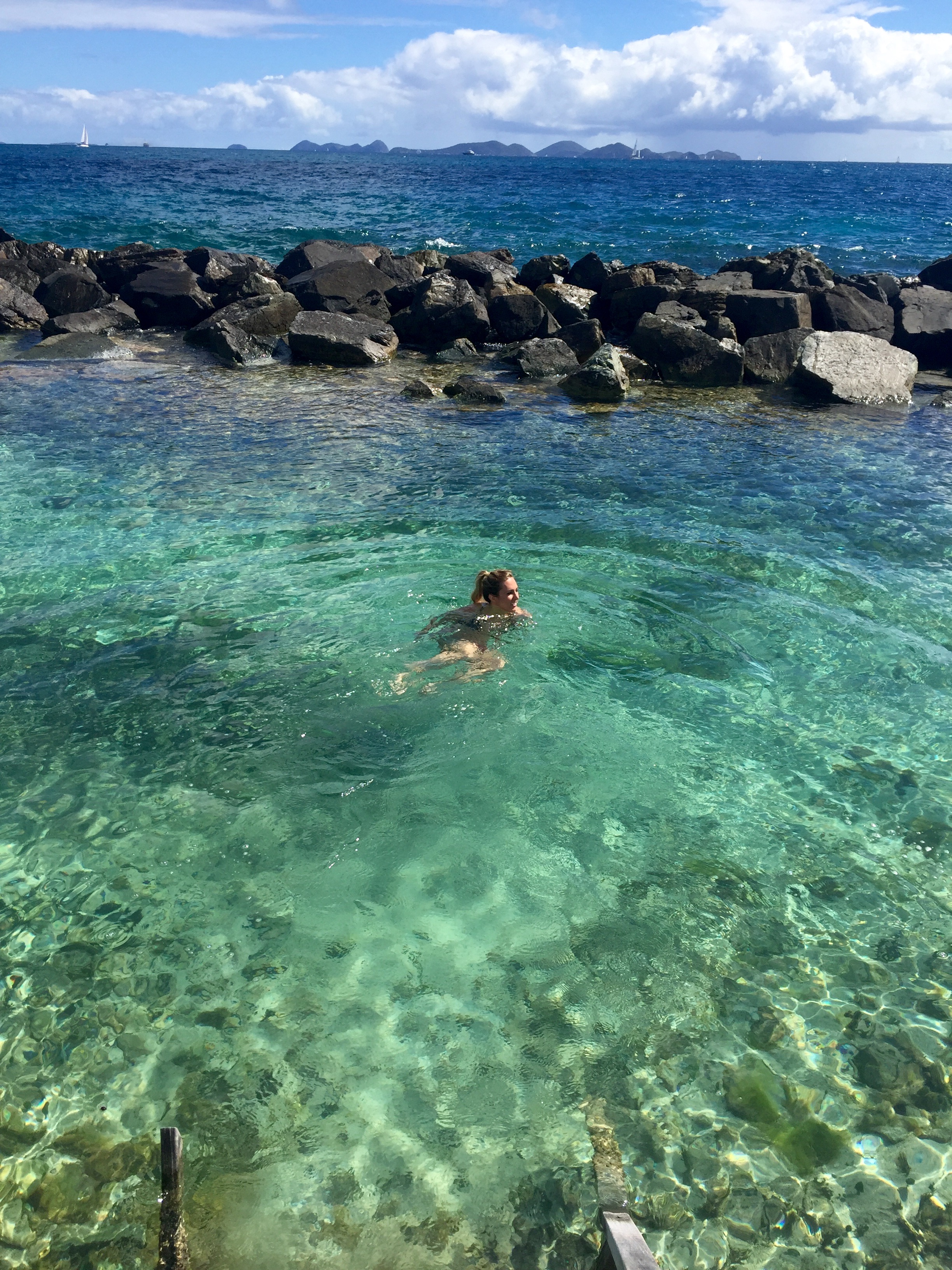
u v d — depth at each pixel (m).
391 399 11.79
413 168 94.81
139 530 7.45
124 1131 2.91
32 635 5.92
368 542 7.24
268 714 5.16
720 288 15.48
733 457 9.57
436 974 3.51
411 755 4.82
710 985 3.49
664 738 5.06
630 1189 2.75
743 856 4.20
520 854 4.15
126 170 64.94
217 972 3.51
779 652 5.86
